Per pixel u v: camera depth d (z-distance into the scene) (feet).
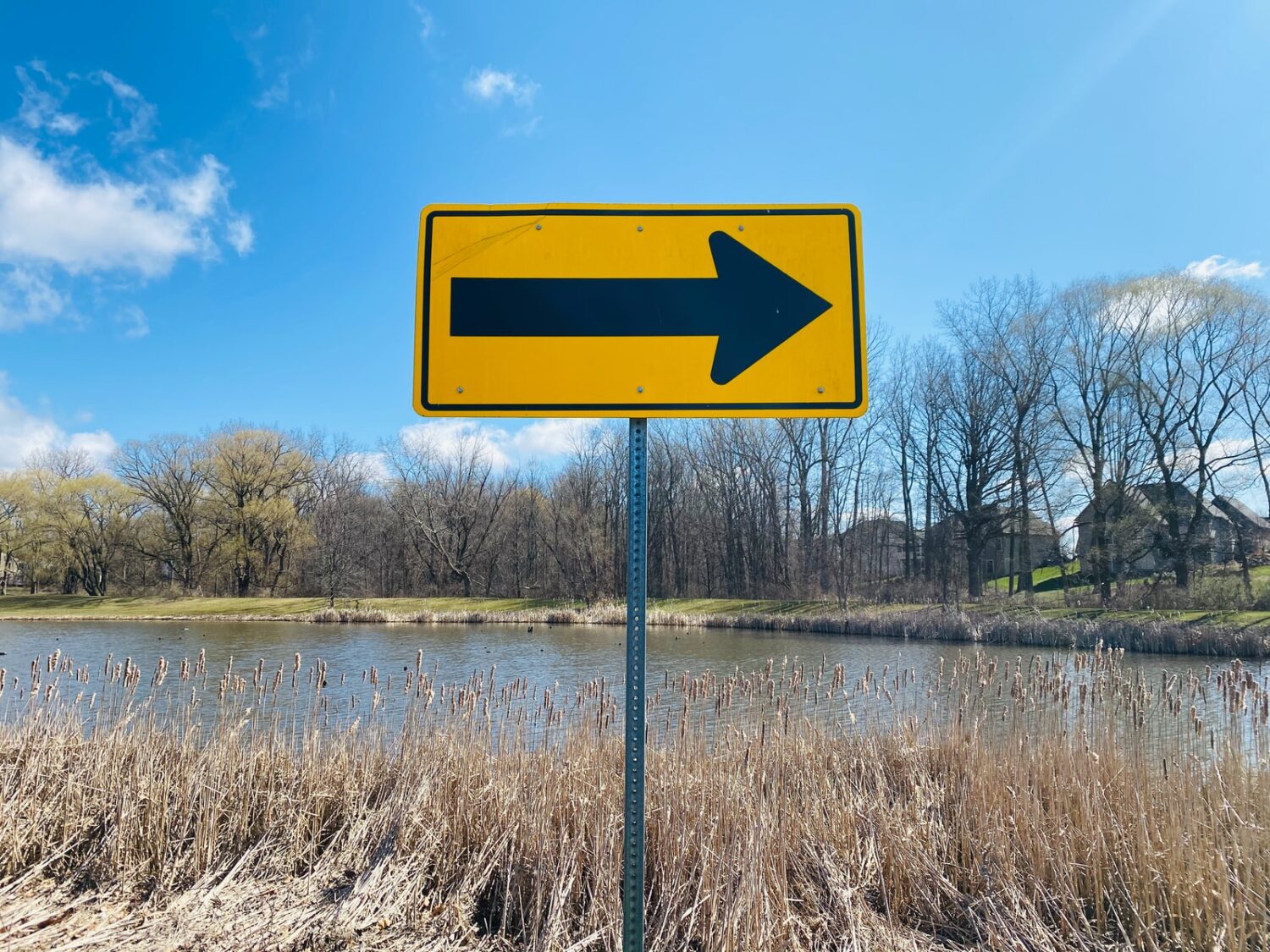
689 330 6.81
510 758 17.01
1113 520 90.84
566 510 136.98
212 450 142.92
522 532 149.18
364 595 142.41
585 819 13.23
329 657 60.85
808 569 112.37
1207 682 20.30
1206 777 15.37
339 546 136.05
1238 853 11.80
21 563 138.72
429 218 6.97
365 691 37.99
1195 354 90.48
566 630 88.38
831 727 22.62
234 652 63.77
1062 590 98.53
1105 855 12.51
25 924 11.22
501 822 13.88
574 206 6.95
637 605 6.59
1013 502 98.78
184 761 16.85
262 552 145.48
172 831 14.19
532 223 6.93
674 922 10.91
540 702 28.63
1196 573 83.10
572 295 6.85
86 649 66.80
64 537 136.98
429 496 148.36
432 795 15.21
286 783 16.21
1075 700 22.84
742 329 6.81
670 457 131.44
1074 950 10.95
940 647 63.82
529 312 6.83
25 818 14.32
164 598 130.72
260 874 13.26
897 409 115.85
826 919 11.53
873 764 18.21
